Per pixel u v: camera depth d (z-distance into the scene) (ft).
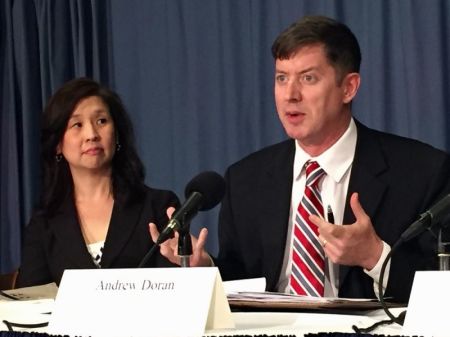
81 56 14.15
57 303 4.78
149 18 13.48
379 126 11.35
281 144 8.36
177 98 13.19
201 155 12.96
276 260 7.63
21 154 15.01
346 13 11.70
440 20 10.88
